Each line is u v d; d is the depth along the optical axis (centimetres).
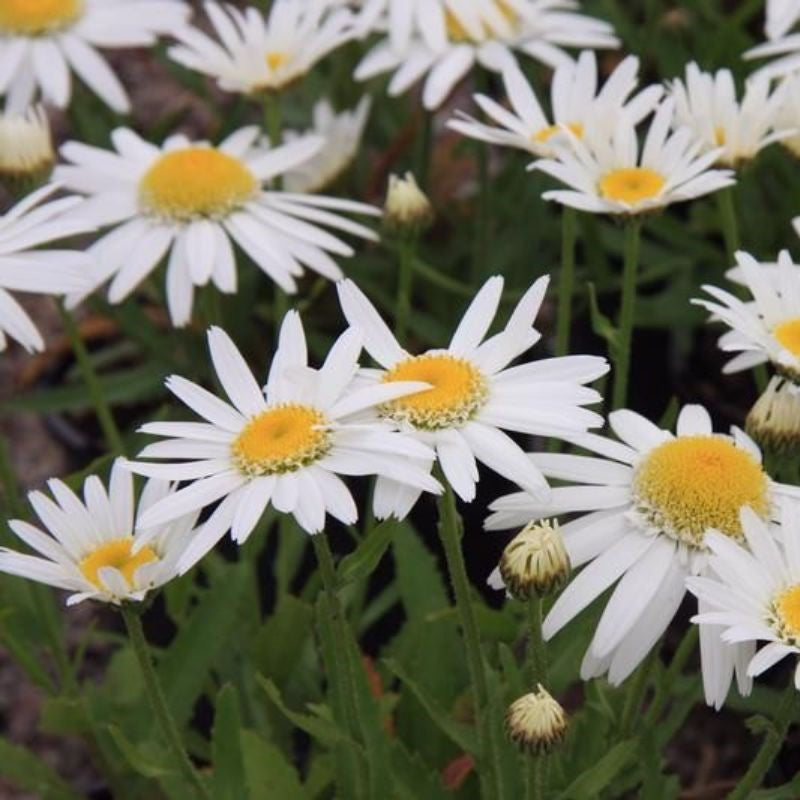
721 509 40
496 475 69
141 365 80
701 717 66
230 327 73
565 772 47
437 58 65
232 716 43
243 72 61
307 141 60
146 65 103
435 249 76
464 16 65
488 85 86
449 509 40
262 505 37
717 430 71
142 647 40
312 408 39
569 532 41
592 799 44
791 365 42
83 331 82
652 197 47
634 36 74
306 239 57
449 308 75
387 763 44
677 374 73
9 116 57
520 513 41
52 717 51
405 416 39
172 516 38
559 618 40
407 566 54
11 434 85
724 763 64
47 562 39
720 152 48
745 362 47
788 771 61
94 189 58
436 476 40
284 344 41
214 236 56
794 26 67
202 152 57
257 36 63
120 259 57
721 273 71
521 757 44
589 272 73
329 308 76
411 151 78
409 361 40
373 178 75
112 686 55
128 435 72
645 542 40
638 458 42
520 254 71
